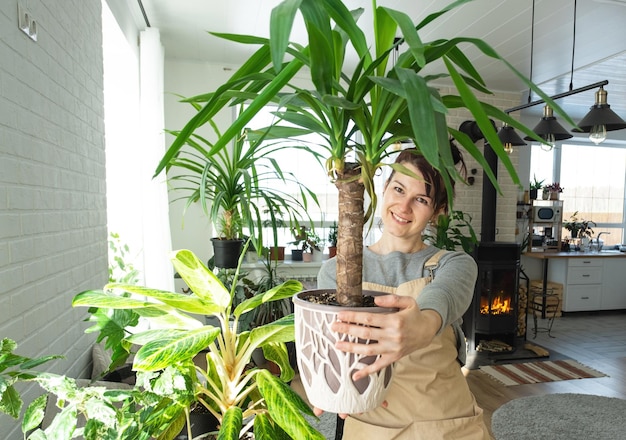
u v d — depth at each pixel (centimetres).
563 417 286
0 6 118
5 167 122
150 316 97
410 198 107
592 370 375
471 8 303
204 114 53
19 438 129
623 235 673
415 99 45
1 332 120
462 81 49
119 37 296
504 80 458
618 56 388
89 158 200
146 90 333
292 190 461
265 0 302
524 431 268
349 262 60
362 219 60
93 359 198
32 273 140
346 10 56
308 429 75
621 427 273
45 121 150
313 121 63
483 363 392
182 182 412
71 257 176
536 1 292
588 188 657
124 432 84
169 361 77
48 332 152
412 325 54
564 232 653
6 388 76
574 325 536
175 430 110
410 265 115
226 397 100
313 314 57
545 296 564
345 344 54
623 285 596
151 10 317
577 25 329
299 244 459
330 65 53
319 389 58
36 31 141
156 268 329
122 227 337
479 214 499
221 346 100
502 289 427
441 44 54
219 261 246
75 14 183
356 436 112
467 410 112
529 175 614
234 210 251
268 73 59
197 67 420
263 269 420
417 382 108
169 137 414
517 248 420
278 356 115
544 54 385
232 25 343
